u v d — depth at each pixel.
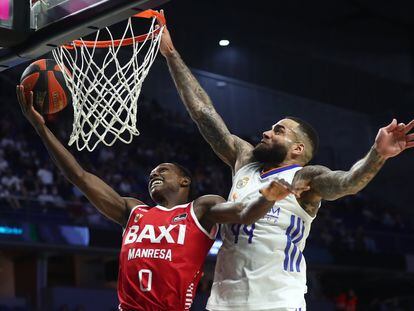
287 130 4.19
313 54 22.58
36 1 4.49
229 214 3.89
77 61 4.96
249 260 3.96
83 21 4.17
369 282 18.75
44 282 14.38
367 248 17.83
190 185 4.46
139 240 4.14
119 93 4.71
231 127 20.50
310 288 17.17
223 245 4.12
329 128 22.20
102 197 4.37
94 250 14.17
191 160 19.59
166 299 4.01
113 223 14.73
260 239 3.96
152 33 4.89
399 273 17.59
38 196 14.80
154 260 4.07
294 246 3.98
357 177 3.63
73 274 15.91
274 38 21.83
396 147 3.53
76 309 13.89
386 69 23.61
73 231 14.04
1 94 18.03
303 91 22.00
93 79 4.75
